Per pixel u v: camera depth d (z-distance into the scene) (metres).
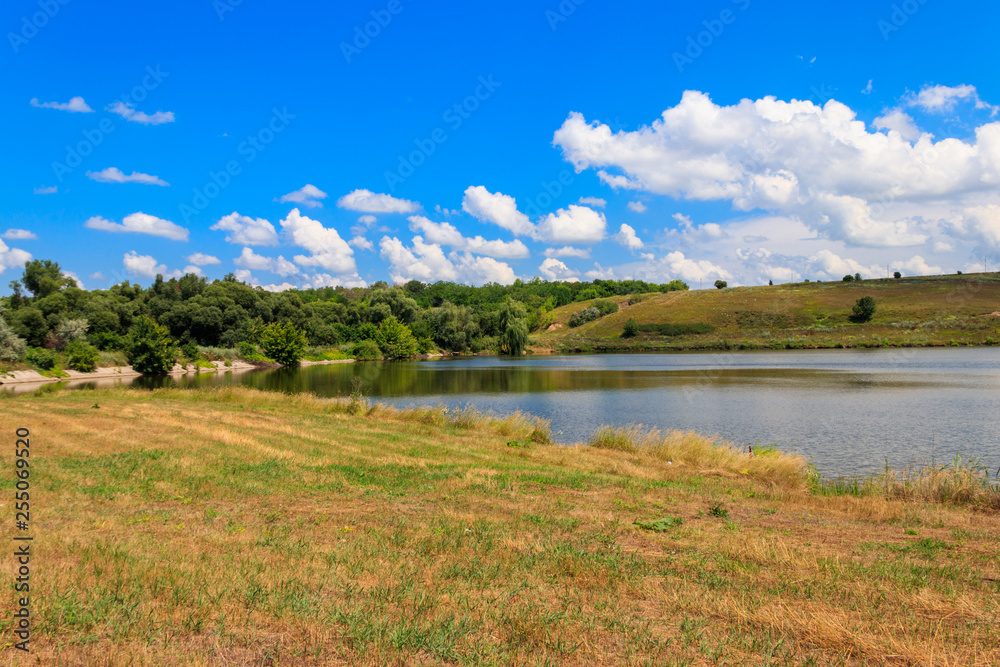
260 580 5.59
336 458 13.50
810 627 4.86
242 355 76.25
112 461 11.84
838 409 29.62
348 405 25.64
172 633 4.47
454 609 5.09
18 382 50.12
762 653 4.41
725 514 9.53
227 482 10.45
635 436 19.66
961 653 4.47
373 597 5.29
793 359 67.44
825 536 8.30
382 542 7.20
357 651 4.26
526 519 8.64
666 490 11.47
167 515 8.24
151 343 60.91
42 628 4.44
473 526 8.12
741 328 102.75
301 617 4.79
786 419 27.03
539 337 115.94
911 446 20.81
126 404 23.56
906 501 11.54
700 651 4.43
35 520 7.65
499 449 16.42
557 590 5.71
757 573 6.40
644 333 106.75
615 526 8.37
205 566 5.96
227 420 19.41
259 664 4.05
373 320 110.88
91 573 5.66
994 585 6.11
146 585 5.39
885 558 7.13
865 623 5.00
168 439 14.93
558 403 34.00
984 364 54.56
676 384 43.84
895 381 42.16
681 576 6.20
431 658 4.21
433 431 19.50
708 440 17.92
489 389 42.75
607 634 4.70
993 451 19.91
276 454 13.50
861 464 18.22
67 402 23.58
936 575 6.41
